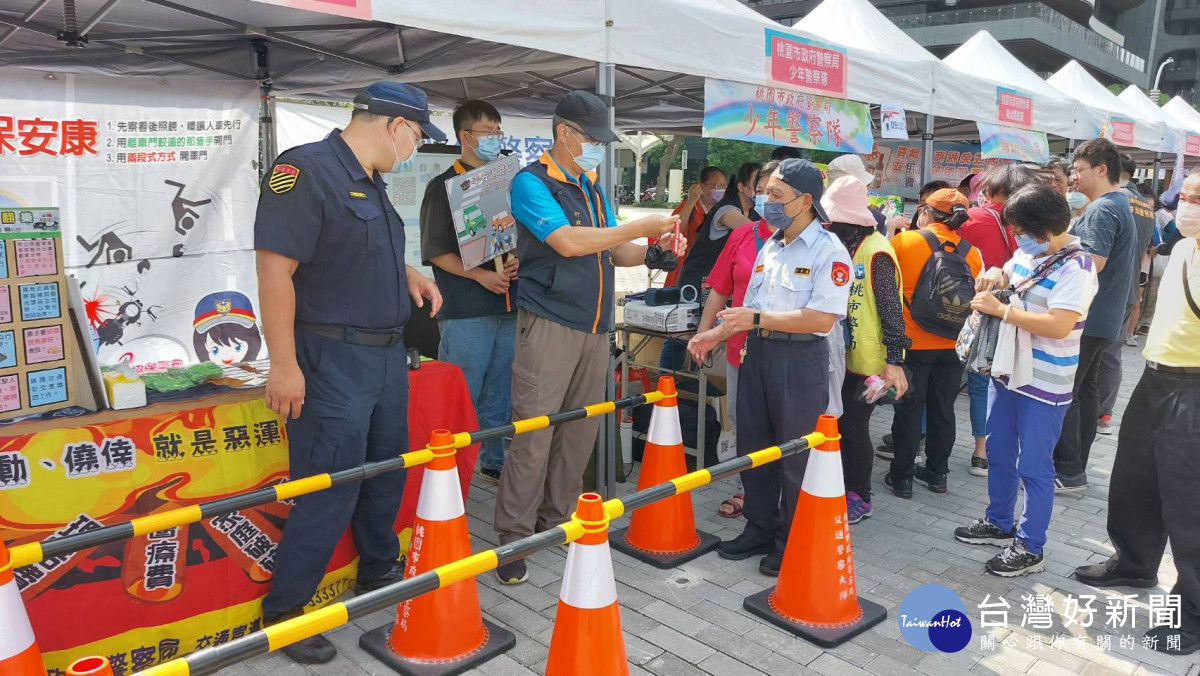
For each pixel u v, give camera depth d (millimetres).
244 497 2381
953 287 4145
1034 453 3482
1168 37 73750
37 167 4289
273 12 3799
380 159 2809
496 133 4117
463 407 3615
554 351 3379
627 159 36469
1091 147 4336
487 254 4051
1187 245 2949
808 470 3104
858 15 6402
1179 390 2971
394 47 4496
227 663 1650
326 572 3160
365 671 2760
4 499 2439
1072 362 3410
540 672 2771
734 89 4473
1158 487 3260
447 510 2793
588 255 3363
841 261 3203
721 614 3213
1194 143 11219
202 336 4984
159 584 2738
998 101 6832
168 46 4516
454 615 2783
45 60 4434
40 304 2598
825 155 27641
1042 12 50250
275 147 5449
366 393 2836
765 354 3400
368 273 2775
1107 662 2924
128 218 4625
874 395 3529
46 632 2533
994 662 2910
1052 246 3379
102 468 2609
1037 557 3596
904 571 3629
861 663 2883
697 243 5535
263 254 2566
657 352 5328
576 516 2330
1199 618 3020
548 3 3439
